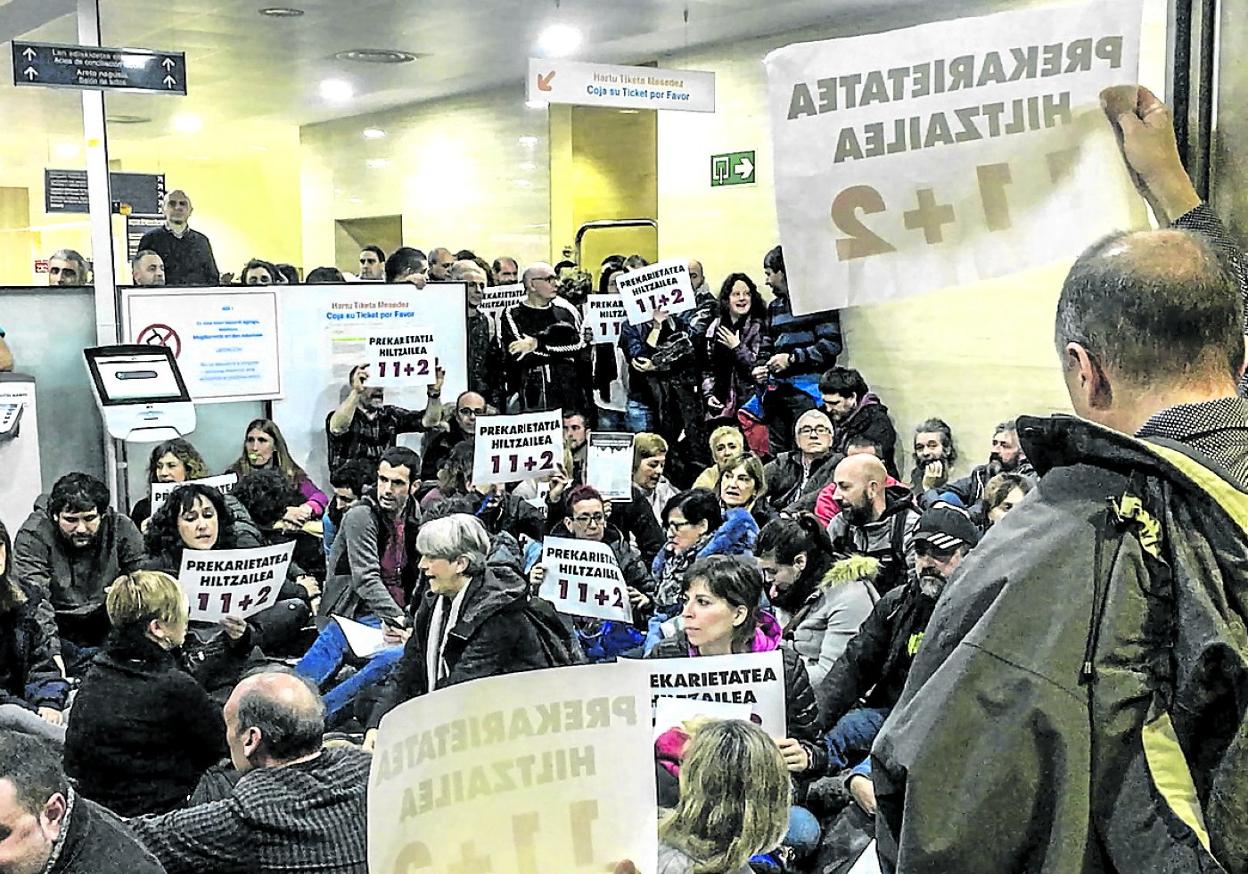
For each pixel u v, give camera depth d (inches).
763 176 339.9
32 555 166.6
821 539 136.9
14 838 72.9
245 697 90.7
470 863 47.9
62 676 146.7
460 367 263.7
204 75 406.6
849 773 116.1
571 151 438.3
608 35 338.3
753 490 178.7
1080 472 40.8
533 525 192.9
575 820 49.3
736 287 294.2
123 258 419.8
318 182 552.4
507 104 448.5
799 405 287.0
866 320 307.4
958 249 71.3
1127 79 68.2
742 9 300.4
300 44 350.9
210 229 641.6
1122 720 37.2
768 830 76.4
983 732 38.3
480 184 466.6
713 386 297.1
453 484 200.8
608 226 406.3
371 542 174.7
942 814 38.2
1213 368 42.2
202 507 158.2
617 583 149.0
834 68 71.4
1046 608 38.8
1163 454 38.7
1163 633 37.9
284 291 238.2
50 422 213.6
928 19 290.8
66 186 426.3
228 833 85.4
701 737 78.6
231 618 145.1
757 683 102.6
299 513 194.1
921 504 185.6
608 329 294.4
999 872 38.0
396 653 146.7
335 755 92.7
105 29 322.7
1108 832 36.8
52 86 184.7
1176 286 41.6
